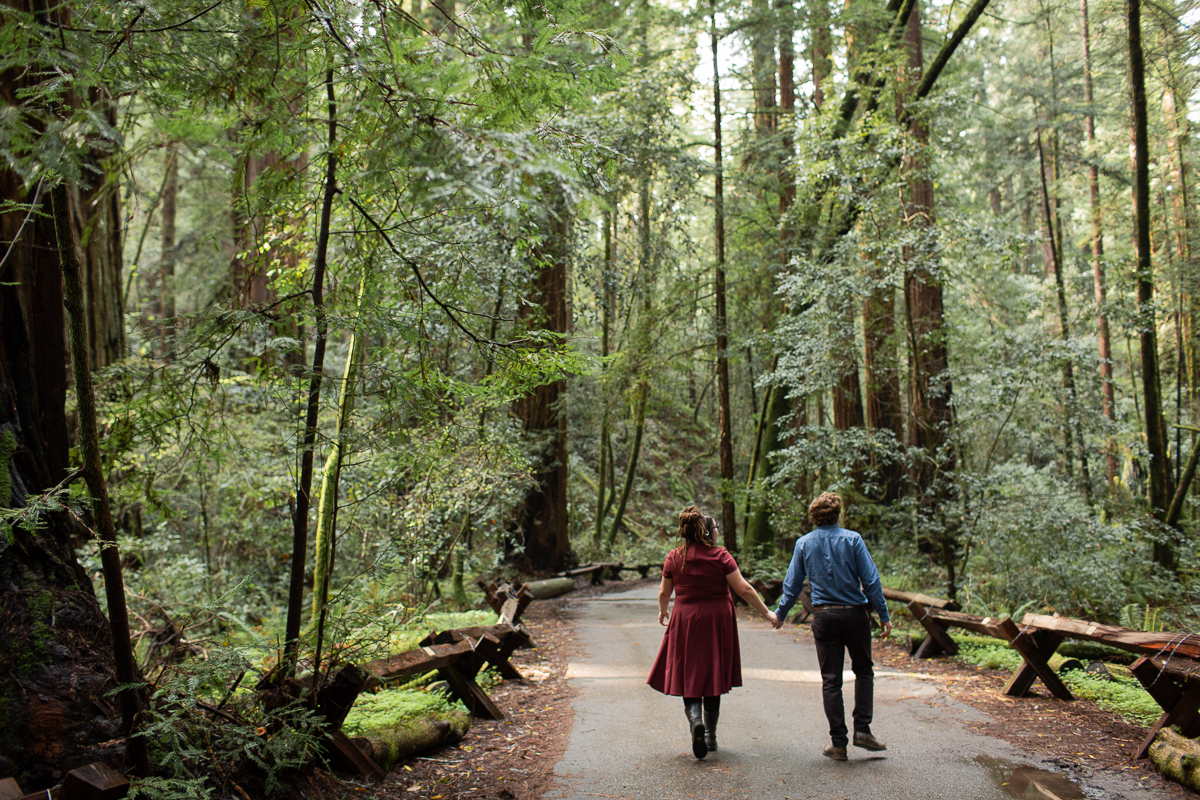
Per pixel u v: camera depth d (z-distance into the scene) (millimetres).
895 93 11352
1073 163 18641
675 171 14383
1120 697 5766
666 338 16828
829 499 4941
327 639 3879
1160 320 13570
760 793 4012
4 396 3508
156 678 3141
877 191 10281
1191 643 4355
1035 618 5883
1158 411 12164
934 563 12531
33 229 3875
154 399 3258
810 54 16375
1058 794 3928
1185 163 13875
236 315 3238
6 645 3008
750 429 23609
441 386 3678
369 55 2572
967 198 21781
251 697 3539
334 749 3832
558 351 3646
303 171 3453
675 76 13992
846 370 11508
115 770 2695
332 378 3572
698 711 4551
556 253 11539
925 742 4836
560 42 2922
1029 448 12906
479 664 5633
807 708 5766
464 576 12922
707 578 4746
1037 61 21016
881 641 8703
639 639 9148
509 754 4699
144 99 2799
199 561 8320
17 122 2215
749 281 16734
